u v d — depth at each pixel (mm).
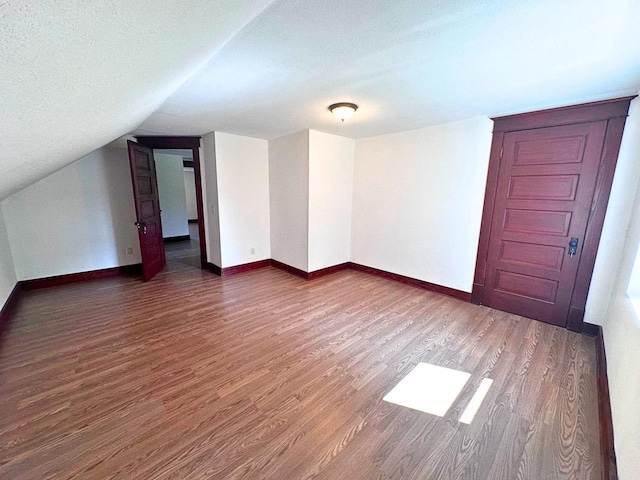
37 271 3551
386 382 1918
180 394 1779
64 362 2090
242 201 4234
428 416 1636
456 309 3088
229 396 1770
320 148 3803
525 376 1977
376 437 1496
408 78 1951
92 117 1413
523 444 1457
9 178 1748
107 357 2158
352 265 4559
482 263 3131
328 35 1401
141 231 3770
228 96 2295
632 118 2215
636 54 1567
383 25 1319
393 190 3855
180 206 6988
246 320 2797
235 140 4020
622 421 1268
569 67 1761
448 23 1303
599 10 1193
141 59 944
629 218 2268
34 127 1029
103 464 1320
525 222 2812
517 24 1312
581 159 2461
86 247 3881
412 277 3789
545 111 2588
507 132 2820
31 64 587
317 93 2234
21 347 2281
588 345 2375
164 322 2732
